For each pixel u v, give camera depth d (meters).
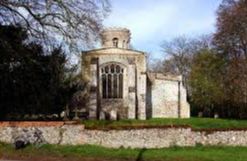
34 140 25.67
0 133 25.77
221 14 54.44
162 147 27.00
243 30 52.69
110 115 58.78
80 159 21.81
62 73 38.69
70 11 31.45
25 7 31.09
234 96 54.66
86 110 58.97
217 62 57.25
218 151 26.25
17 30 32.28
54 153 23.22
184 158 22.70
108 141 26.28
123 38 70.75
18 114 34.78
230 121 51.44
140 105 61.16
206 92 69.94
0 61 32.59
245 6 52.38
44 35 32.09
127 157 22.78
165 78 63.66
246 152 26.38
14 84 33.34
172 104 63.50
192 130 28.03
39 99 35.00
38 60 33.75
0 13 31.12
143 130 26.81
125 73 61.03
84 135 26.09
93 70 59.88
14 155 22.31
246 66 51.91
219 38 54.53
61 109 40.44
